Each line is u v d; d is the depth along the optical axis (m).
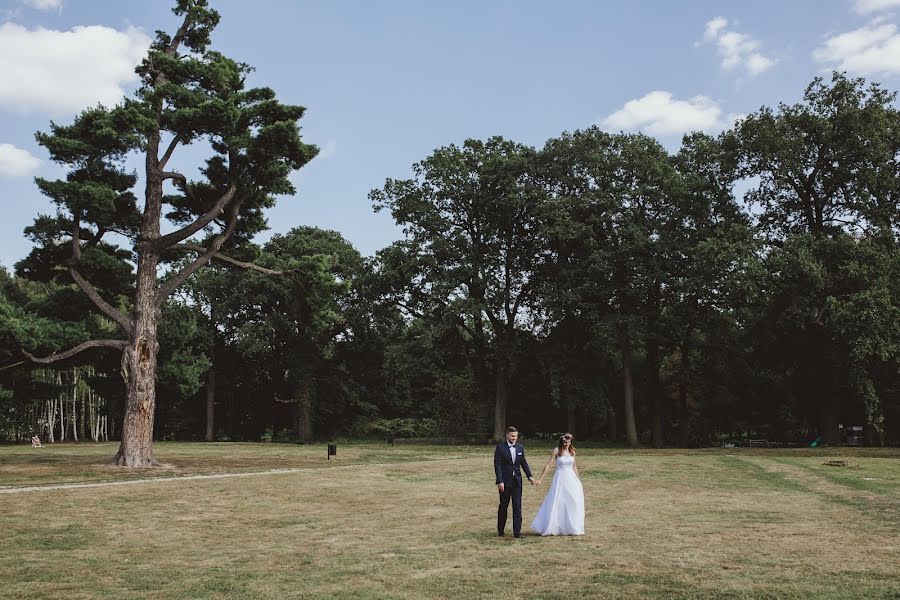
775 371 44.91
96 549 10.34
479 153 48.66
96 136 24.53
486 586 7.79
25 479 20.31
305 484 19.58
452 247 46.16
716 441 51.41
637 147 42.16
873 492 16.77
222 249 31.86
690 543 10.27
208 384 60.19
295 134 25.75
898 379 39.41
